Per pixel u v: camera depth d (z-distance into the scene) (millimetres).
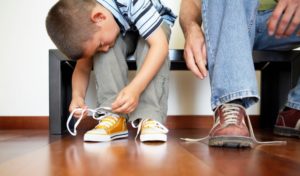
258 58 1172
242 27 745
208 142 820
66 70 1266
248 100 766
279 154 648
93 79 1432
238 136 725
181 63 1251
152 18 921
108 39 915
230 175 453
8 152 698
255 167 510
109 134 899
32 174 468
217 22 803
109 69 958
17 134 1186
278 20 863
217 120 772
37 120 1463
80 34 854
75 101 1003
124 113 919
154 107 946
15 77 1469
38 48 1471
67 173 472
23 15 1469
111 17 910
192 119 1492
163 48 924
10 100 1469
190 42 891
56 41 881
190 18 995
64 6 866
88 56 922
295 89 1066
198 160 575
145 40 961
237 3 757
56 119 1173
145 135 859
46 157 622
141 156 623
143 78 886
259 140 928
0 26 1468
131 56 1083
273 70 1391
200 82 1510
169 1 1485
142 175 455
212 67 807
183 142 868
